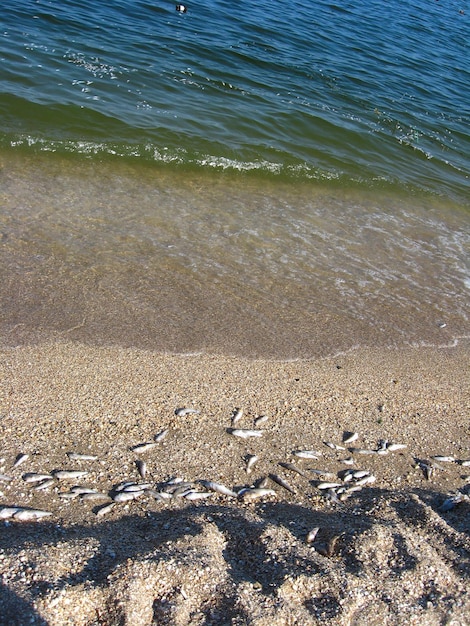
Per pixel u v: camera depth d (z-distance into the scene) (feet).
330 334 9.94
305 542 6.35
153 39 21.17
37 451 7.05
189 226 11.87
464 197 16.21
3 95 14.87
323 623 5.56
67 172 12.82
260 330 9.71
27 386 7.87
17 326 8.84
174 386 8.32
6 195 11.56
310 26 27.94
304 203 13.88
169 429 7.66
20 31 18.94
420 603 5.81
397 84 23.72
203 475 7.16
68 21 20.74
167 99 17.10
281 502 6.98
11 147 13.20
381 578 5.96
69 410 7.65
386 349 9.89
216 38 22.89
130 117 15.46
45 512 6.34
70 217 11.35
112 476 6.95
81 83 16.65
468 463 8.04
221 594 5.65
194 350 9.05
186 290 10.23
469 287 11.98
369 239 12.90
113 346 8.83
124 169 13.47
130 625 5.34
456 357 10.03
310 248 12.05
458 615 5.77
